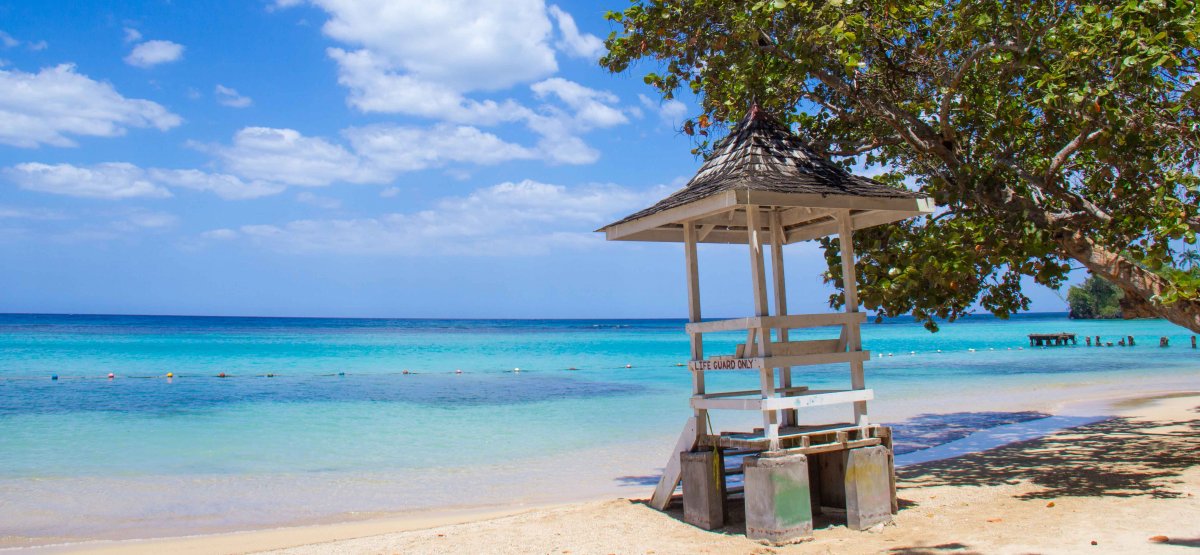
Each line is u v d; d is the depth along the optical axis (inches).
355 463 530.9
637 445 606.9
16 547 323.3
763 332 270.2
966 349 2313.0
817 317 285.3
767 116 319.3
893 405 850.1
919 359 1792.6
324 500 418.6
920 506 317.4
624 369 1560.0
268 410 851.4
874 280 432.5
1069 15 346.9
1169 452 430.0
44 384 1176.8
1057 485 352.2
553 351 2310.5
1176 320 341.1
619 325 6879.9
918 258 402.9
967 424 676.7
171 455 561.9
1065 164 439.8
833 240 456.8
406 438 647.1
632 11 427.5
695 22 412.8
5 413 810.2
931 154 434.3
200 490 444.5
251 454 567.5
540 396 1008.9
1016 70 399.9
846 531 278.1
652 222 308.5
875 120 465.1
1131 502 304.8
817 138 482.6
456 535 309.3
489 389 1112.8
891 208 287.7
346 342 2886.3
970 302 430.0
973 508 310.0
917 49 410.9
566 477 480.1
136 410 845.8
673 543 277.6
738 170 293.9
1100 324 4763.8
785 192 270.4
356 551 293.3
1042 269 379.9
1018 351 2137.1
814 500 311.0
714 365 295.1
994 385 1093.1
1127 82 326.3
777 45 388.5
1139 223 360.2
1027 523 279.3
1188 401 770.8
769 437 268.5
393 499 421.1
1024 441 522.6
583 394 1035.9
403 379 1300.4
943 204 409.1
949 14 410.9
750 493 271.7
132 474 490.6
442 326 6181.1
